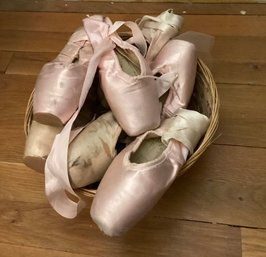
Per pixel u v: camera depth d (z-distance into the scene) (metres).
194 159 0.70
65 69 0.72
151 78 0.72
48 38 1.13
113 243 0.80
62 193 0.72
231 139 0.89
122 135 0.76
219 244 0.78
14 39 1.14
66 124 0.71
